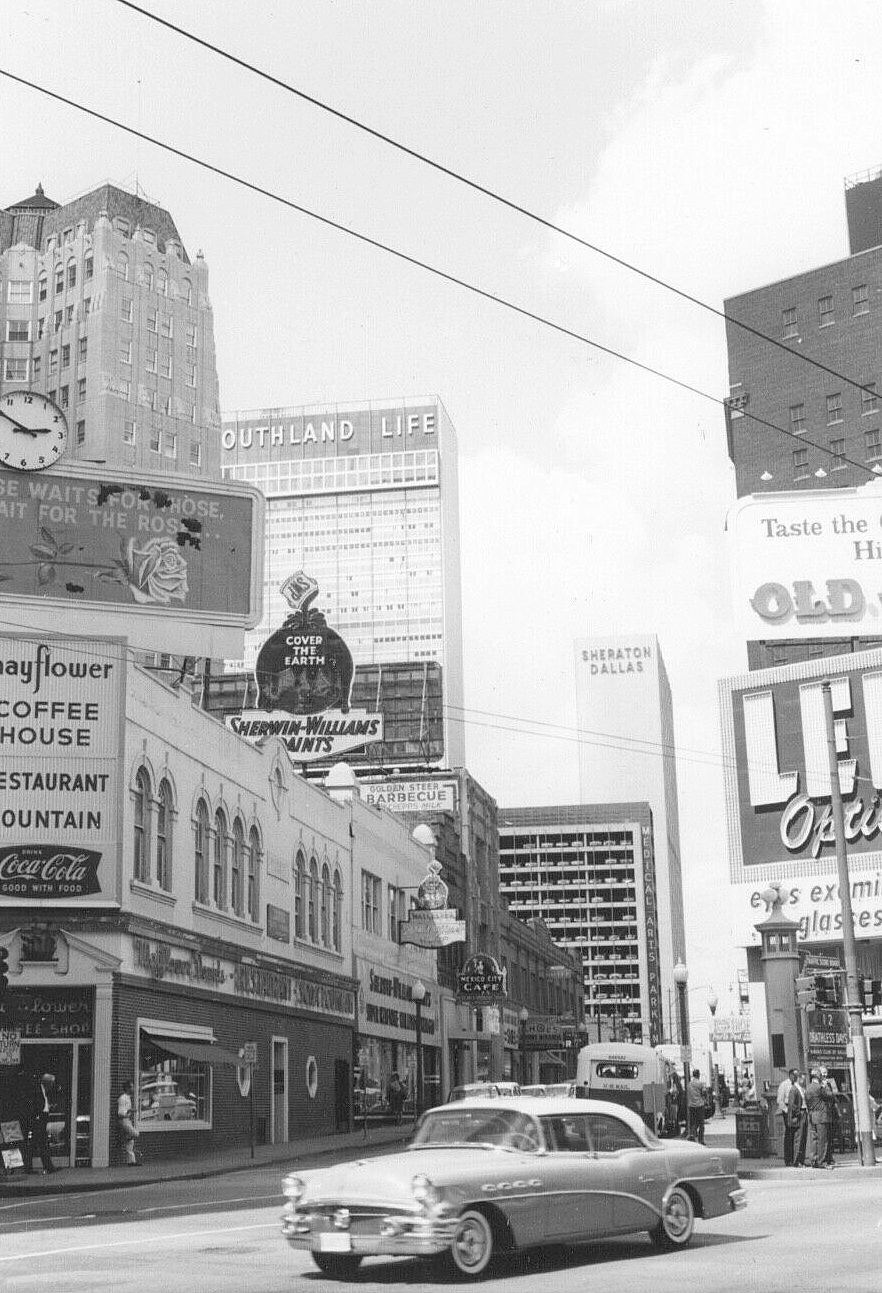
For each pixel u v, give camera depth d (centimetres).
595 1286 1376
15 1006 3706
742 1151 3400
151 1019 3975
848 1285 1348
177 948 4178
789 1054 3869
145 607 4816
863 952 5612
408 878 7181
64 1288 1432
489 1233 1471
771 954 3947
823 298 11369
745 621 6084
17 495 4744
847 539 6106
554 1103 1642
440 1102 7444
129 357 11838
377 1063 6400
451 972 7925
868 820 5472
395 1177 1470
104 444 11462
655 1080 4494
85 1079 3703
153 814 4106
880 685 5538
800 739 5722
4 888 3766
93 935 3788
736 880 5791
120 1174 3356
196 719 4509
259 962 4844
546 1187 1530
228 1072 4491
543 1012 11175
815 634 6053
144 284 12100
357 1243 1456
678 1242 1680
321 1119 5459
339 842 6078
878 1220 1969
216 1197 2712
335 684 8144
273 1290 1402
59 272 12050
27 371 11931
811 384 11306
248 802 4953
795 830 5656
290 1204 1526
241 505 4994
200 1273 1548
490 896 9081
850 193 12275
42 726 3894
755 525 6150
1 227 12319
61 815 3850
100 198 12075
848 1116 3772
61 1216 2347
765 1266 1508
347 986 5938
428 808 8375
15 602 4662
